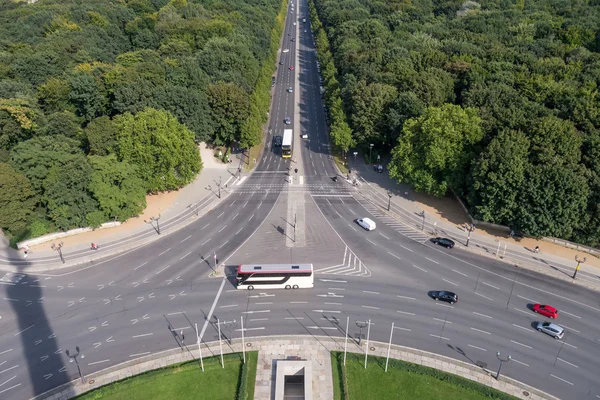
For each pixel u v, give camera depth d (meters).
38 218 125.06
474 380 81.56
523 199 114.69
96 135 140.25
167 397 78.50
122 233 126.75
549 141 118.94
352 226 128.62
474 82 162.38
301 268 101.81
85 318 96.81
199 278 108.56
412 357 86.44
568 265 111.94
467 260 114.00
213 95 166.12
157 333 92.62
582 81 165.38
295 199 143.62
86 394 78.25
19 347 89.62
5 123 141.50
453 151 130.38
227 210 137.62
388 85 171.88
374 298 101.44
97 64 184.88
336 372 83.31
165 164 136.88
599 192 111.62
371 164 165.38
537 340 90.38
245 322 95.00
